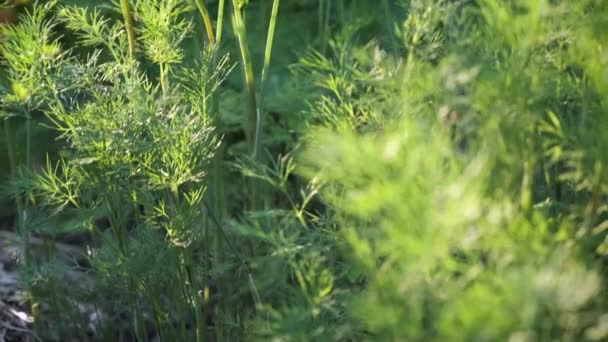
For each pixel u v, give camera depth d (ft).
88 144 4.90
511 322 3.08
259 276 5.16
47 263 5.79
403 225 3.29
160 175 4.91
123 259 5.10
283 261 4.69
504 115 3.59
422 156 3.36
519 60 3.62
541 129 3.81
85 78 5.07
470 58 3.75
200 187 5.19
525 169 3.65
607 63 3.52
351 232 3.71
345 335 4.38
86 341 6.10
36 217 5.76
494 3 3.64
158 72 6.40
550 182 4.47
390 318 3.32
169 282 5.51
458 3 4.19
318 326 4.27
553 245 3.57
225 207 6.43
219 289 5.67
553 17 3.74
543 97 3.78
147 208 5.28
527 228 3.41
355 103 4.57
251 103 5.42
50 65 5.16
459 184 3.22
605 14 3.58
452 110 4.09
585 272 3.43
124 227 5.33
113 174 5.07
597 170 3.61
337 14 7.59
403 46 5.19
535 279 3.08
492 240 3.39
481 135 3.67
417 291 3.44
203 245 6.06
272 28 5.21
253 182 5.62
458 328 3.20
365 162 3.38
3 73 5.66
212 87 5.19
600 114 3.66
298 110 6.21
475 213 3.18
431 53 4.40
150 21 5.06
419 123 3.72
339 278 4.92
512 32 3.59
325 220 4.70
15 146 6.01
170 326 5.53
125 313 6.53
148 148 4.86
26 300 6.38
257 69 7.30
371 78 4.38
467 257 3.82
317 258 4.46
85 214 5.38
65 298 6.06
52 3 5.36
